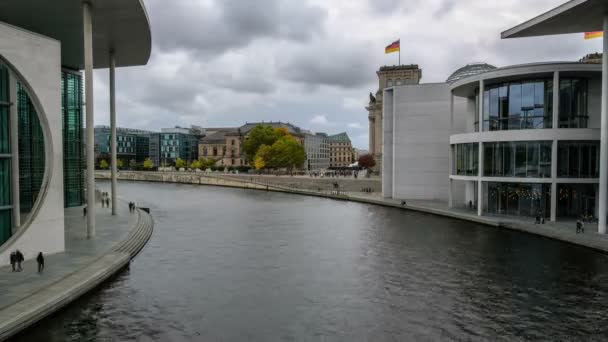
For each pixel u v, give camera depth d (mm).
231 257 31219
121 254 28625
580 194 44969
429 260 29859
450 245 34719
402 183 68000
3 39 24875
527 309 20531
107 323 18734
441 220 48656
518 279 25188
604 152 35469
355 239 37812
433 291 23281
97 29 39781
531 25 39969
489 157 47031
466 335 17766
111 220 43844
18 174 27438
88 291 22406
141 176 141125
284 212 57500
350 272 27125
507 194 48219
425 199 66750
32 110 30547
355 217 52031
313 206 64875
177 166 166625
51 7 34469
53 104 27891
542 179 42688
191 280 25281
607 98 35125
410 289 23641
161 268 27938
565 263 28531
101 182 135375
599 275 25766
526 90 45719
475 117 54062
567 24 39188
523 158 44125
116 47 45906
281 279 25625
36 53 26750
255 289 23703
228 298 22188
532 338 17438
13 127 26703
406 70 109125
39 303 18844
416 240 37000
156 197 81375
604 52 35344
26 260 26297
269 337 17547
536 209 45656
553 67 42375
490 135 45938
